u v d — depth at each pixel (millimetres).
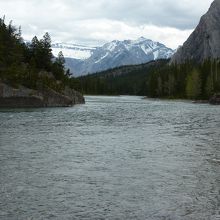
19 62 109812
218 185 21625
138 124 55094
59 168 25547
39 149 32750
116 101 150375
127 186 21312
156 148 33938
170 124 55281
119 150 32812
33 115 68125
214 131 46844
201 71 180000
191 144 36281
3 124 51656
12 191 20141
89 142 37281
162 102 147750
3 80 93250
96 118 64688
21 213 17109
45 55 126500
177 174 24062
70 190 20484
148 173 24297
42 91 98938
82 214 17094
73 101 118438
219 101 133125
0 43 102875
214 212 17422
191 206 18141
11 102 92812
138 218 16688
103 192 20188
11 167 25641
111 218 16672
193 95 172125
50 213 17156
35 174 23797
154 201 18828
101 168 25672
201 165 26734
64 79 130500
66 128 48938
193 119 63750
